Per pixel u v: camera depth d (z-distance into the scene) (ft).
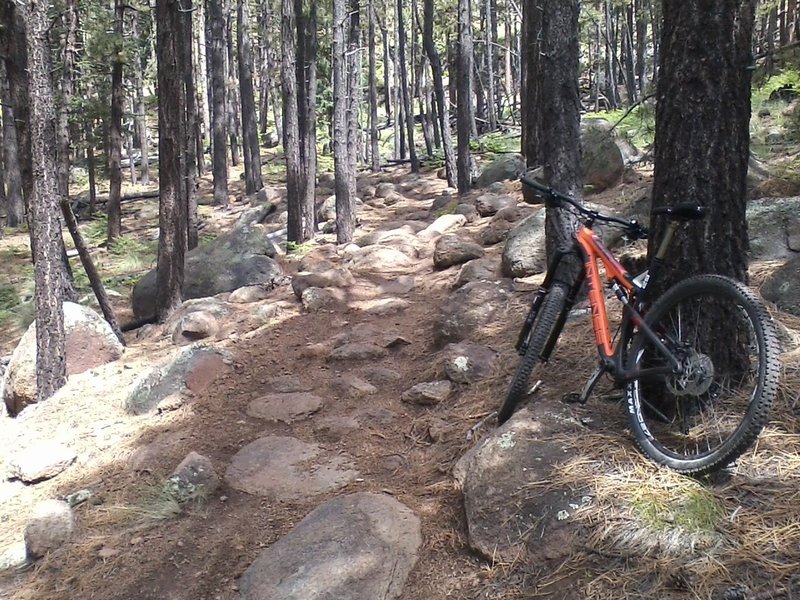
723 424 10.68
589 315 17.01
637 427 10.82
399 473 14.17
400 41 79.77
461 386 16.72
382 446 15.46
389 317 23.89
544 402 12.69
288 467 14.92
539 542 9.96
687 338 11.10
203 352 20.04
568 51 20.04
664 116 11.60
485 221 35.68
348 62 43.24
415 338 21.45
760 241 19.19
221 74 76.13
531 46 42.04
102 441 17.66
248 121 80.07
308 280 26.91
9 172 74.59
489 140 78.89
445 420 15.37
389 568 10.89
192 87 45.21
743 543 8.72
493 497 10.93
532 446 11.41
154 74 96.12
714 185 11.26
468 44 49.24
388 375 18.99
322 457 15.24
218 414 17.84
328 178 79.46
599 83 99.96
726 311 11.14
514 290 21.24
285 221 61.46
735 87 11.14
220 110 76.02
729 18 10.95
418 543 11.50
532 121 42.80
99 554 13.14
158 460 16.06
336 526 11.75
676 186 11.45
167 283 28.07
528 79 42.93
